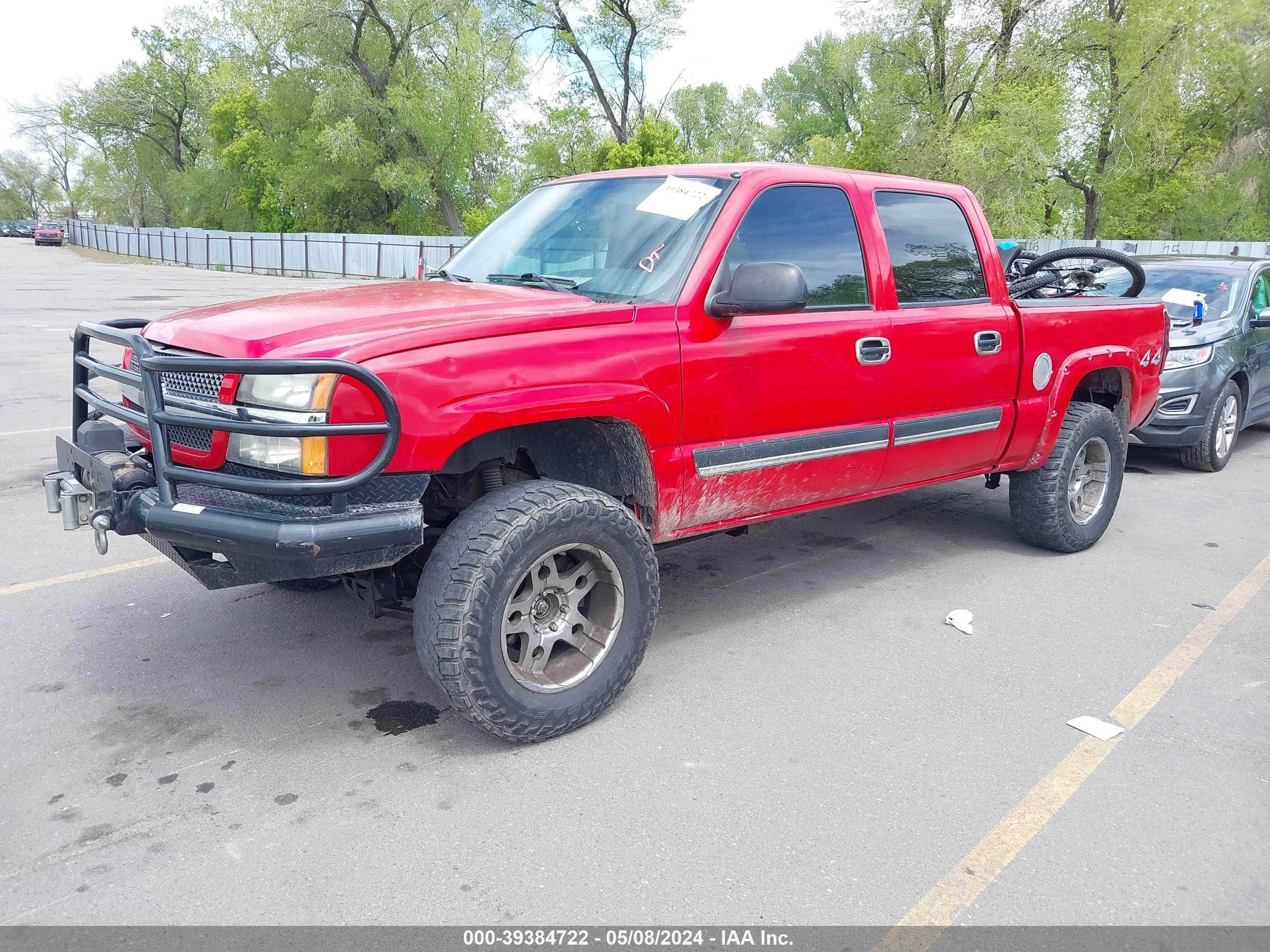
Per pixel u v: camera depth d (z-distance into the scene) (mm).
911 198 4473
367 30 43875
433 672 2994
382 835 2709
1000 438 4832
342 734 3287
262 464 2877
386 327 2955
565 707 3205
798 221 3918
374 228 50094
